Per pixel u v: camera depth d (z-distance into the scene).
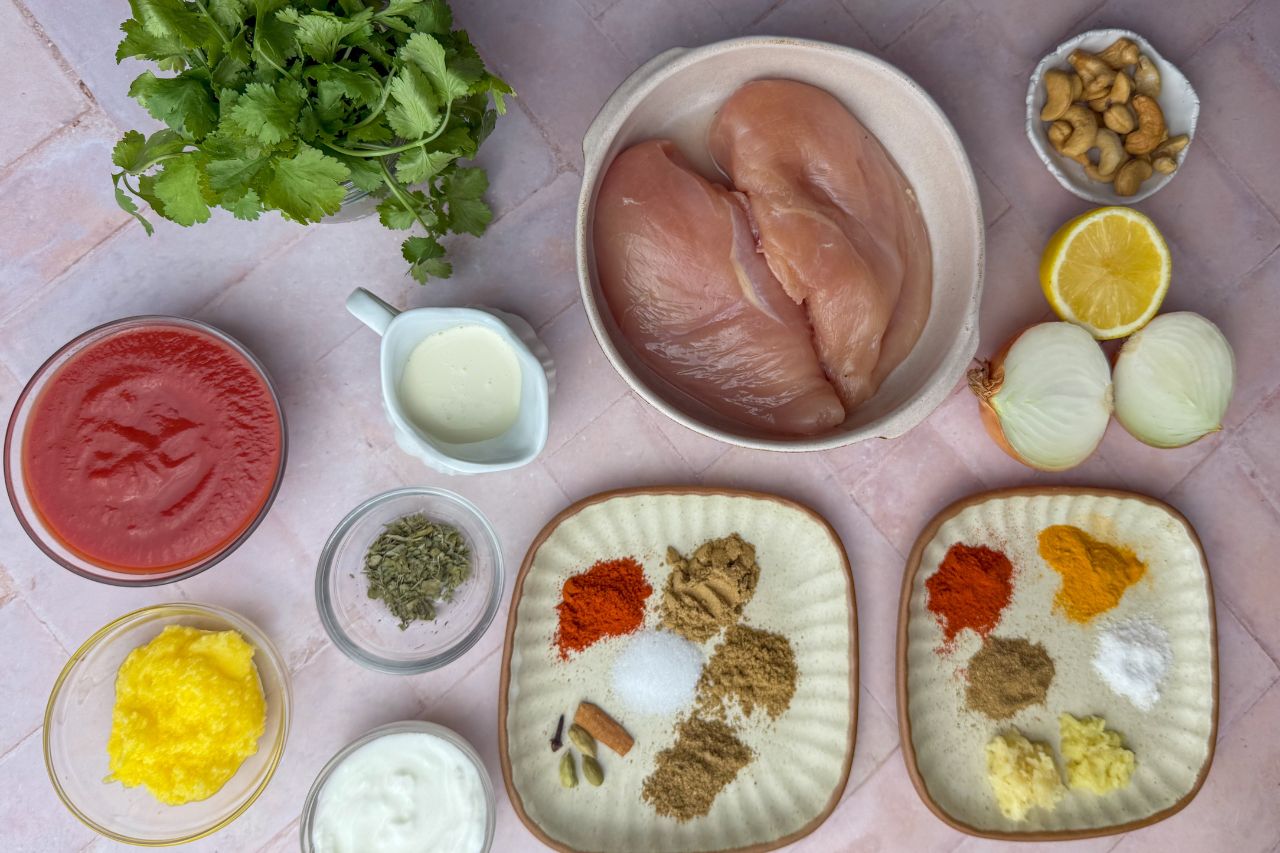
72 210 0.55
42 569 0.56
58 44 0.55
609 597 0.56
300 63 0.43
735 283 0.51
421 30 0.45
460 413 0.52
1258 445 0.58
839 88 0.53
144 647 0.54
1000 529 0.58
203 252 0.56
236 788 0.55
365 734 0.55
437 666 0.55
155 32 0.41
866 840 0.58
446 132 0.46
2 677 0.56
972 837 0.58
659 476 0.58
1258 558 0.58
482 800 0.55
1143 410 0.56
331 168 0.43
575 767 0.57
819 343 0.52
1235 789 0.58
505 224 0.56
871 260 0.51
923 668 0.57
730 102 0.52
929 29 0.57
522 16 0.56
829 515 0.58
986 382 0.55
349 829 0.54
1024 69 0.57
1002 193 0.57
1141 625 0.58
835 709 0.57
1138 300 0.55
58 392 0.52
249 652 0.54
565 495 0.57
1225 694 0.58
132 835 0.55
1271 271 0.57
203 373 0.53
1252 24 0.57
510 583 0.57
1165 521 0.57
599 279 0.53
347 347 0.56
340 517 0.57
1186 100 0.55
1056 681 0.58
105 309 0.56
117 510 0.52
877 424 0.50
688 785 0.57
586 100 0.56
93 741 0.55
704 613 0.57
